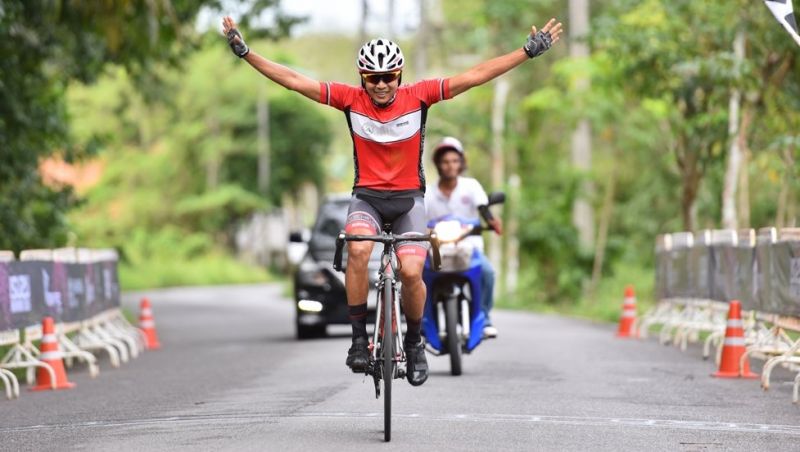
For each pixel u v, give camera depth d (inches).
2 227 2265.0
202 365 1531.7
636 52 2287.2
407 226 864.9
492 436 846.5
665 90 2340.1
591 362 1450.5
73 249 1583.4
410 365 890.7
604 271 3513.8
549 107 3240.7
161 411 1030.4
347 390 1142.3
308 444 810.2
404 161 859.4
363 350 862.5
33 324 1375.5
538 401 1050.7
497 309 3385.8
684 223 2490.2
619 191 4148.6
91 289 1679.4
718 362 1402.6
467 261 1255.5
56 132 2290.8
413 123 855.1
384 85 838.5
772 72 2206.0
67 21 2095.2
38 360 1322.6
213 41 2716.5
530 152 3796.8
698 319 1738.4
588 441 827.4
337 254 857.5
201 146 7721.5
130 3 1861.5
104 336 1680.6
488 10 3486.7
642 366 1402.6
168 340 2153.1
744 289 1494.8
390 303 836.0
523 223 3449.8
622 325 1993.1
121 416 1008.2
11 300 1305.4
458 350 1268.5
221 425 915.4
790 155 2208.4
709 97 2322.8
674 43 2282.2
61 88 2516.0
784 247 1304.1
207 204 7598.4
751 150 2295.8
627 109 2950.3
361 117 853.8
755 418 954.7
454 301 1274.6
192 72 7603.4
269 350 1753.2
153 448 812.6
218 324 2684.5
